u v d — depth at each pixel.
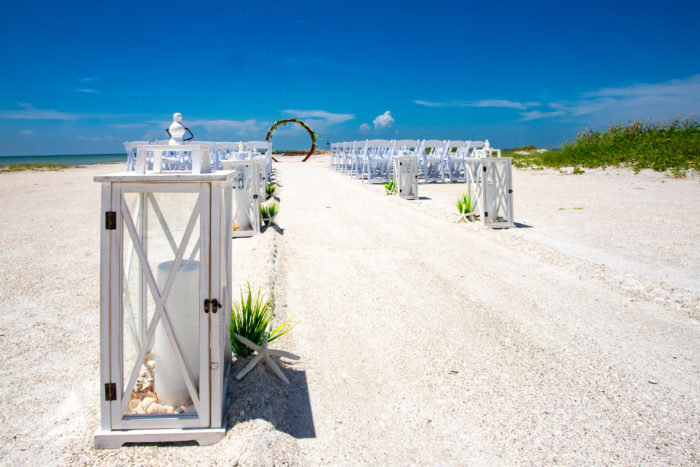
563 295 4.28
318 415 2.49
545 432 2.32
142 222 2.43
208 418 2.22
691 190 10.38
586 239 6.20
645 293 4.20
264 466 2.01
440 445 2.24
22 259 5.59
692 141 14.86
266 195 10.78
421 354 3.18
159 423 2.21
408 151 15.39
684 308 3.84
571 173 14.81
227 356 2.67
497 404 2.57
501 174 7.18
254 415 2.37
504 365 3.01
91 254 5.86
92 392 2.68
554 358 3.08
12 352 3.16
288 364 3.04
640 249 5.59
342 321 3.75
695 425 2.34
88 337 3.41
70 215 8.94
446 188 13.22
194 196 2.57
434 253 5.88
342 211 9.23
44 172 22.27
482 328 3.59
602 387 2.72
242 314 3.05
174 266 2.19
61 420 2.40
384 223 7.92
